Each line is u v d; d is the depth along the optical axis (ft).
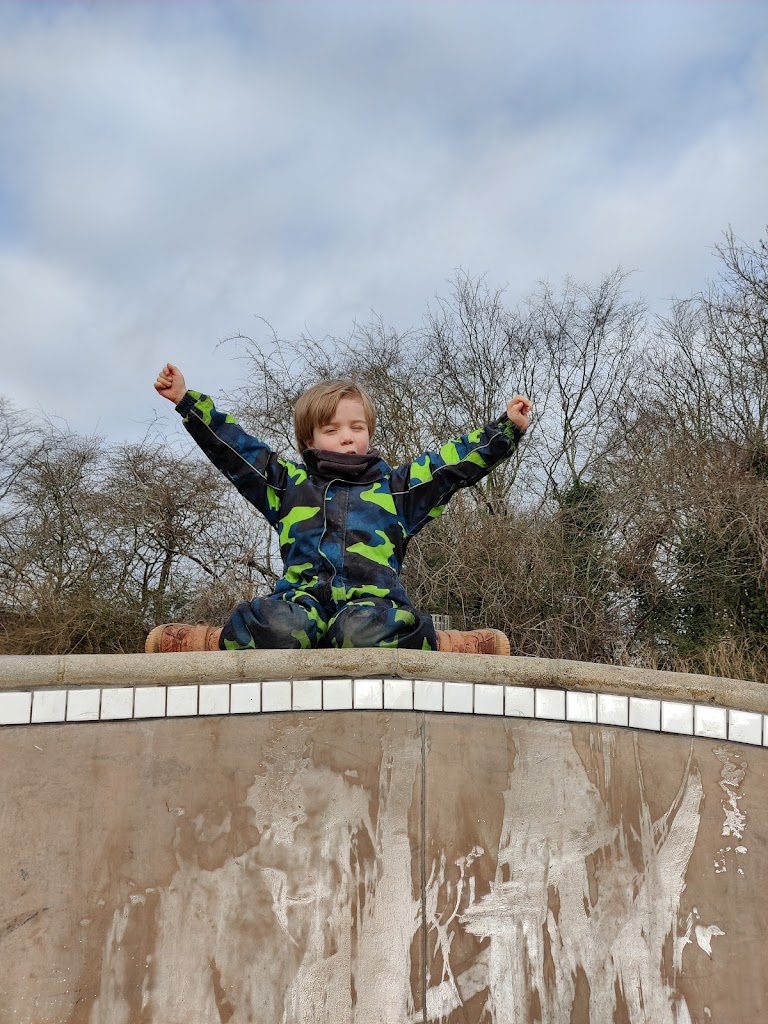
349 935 7.23
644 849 7.52
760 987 6.97
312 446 10.53
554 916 7.34
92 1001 6.88
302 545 9.55
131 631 34.81
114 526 35.35
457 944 7.23
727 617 29.30
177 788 7.55
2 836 7.24
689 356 35.22
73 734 7.61
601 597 31.24
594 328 39.37
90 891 7.18
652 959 7.15
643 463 31.86
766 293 33.78
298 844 7.48
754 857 7.36
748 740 7.73
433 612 31.96
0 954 6.91
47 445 36.35
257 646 8.77
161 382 9.97
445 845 7.57
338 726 7.91
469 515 32.71
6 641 33.50
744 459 29.91
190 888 7.26
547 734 7.95
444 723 7.98
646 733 7.87
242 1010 6.95
